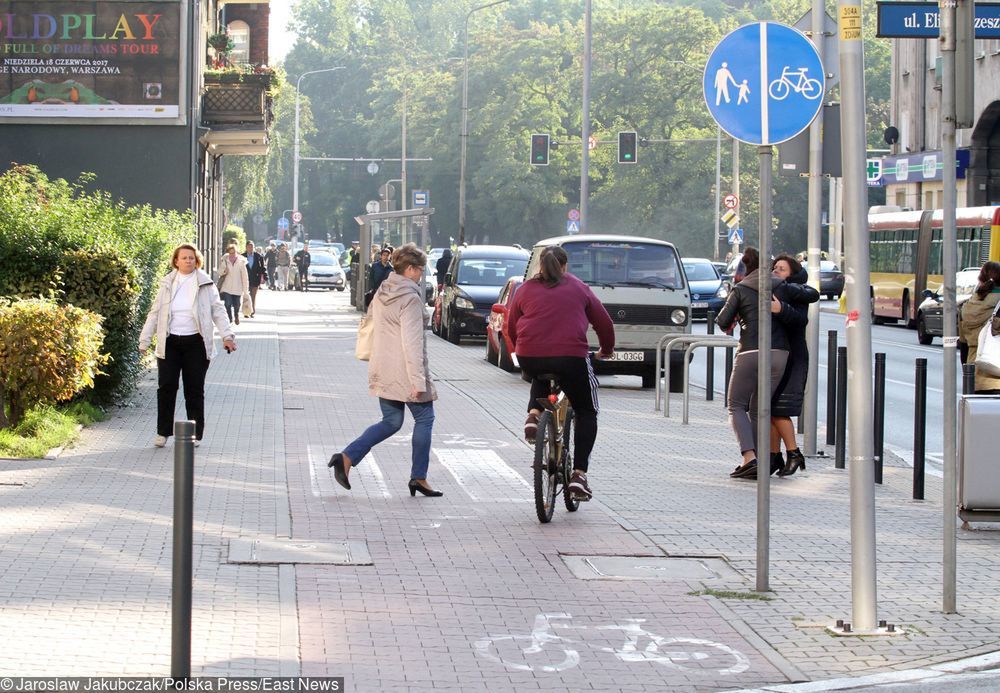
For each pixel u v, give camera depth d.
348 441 43.28
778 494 36.38
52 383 39.56
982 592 26.09
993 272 58.34
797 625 23.47
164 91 98.75
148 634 21.11
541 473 31.12
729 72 25.73
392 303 34.16
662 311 64.06
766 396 25.81
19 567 24.86
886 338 109.31
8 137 98.56
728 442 46.41
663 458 42.47
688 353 51.56
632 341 64.00
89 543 27.09
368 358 34.53
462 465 39.62
